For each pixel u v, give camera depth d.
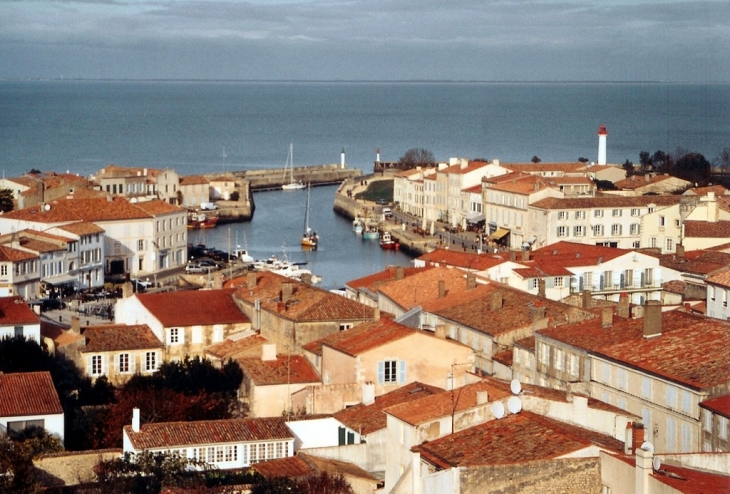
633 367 118.44
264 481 94.75
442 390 116.19
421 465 86.94
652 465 76.69
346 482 94.50
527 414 89.38
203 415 130.12
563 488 79.75
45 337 157.50
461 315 156.25
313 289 162.00
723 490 74.06
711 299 169.38
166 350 157.38
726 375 110.38
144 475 100.38
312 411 123.31
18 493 97.88
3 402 120.38
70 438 125.38
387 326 134.00
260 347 151.50
